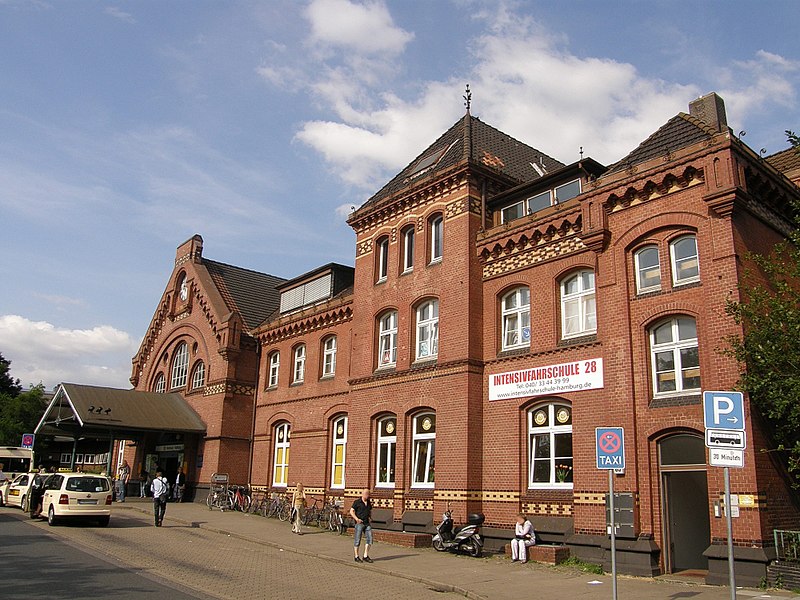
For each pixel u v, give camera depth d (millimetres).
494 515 20422
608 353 17828
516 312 21594
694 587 14305
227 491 31812
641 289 17656
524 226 21203
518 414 20453
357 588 14320
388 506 23531
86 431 35219
